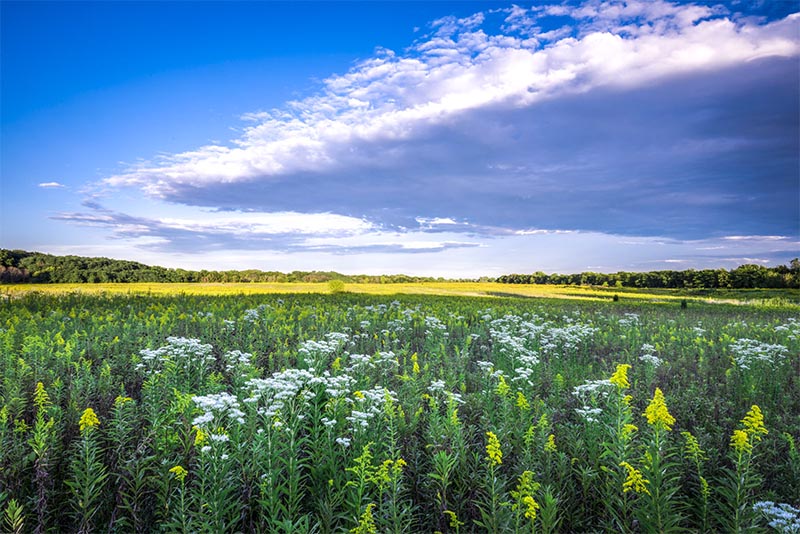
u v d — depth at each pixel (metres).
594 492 5.48
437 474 5.07
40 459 5.16
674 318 22.83
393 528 4.54
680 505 5.32
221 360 10.96
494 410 7.22
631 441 6.01
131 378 8.96
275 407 5.42
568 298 40.31
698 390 9.10
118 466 5.36
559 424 6.78
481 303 28.36
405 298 29.83
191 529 4.42
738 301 37.59
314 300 26.06
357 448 5.45
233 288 42.84
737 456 4.89
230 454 5.18
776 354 11.90
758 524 4.70
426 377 8.70
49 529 4.81
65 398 7.54
